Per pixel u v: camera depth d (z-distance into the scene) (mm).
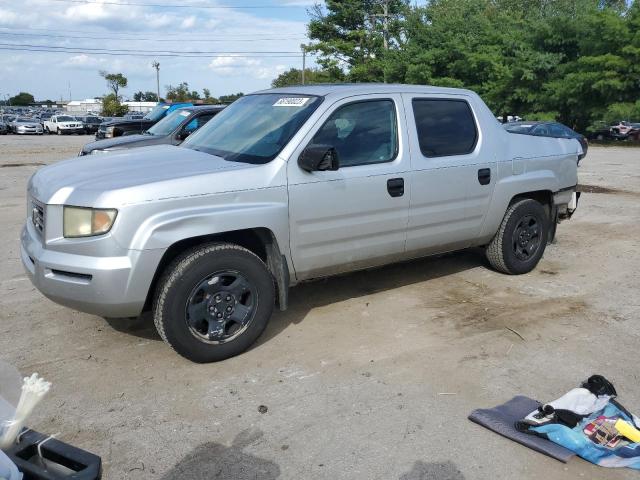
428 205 5043
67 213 3729
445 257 6750
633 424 3238
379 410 3500
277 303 4602
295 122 4457
